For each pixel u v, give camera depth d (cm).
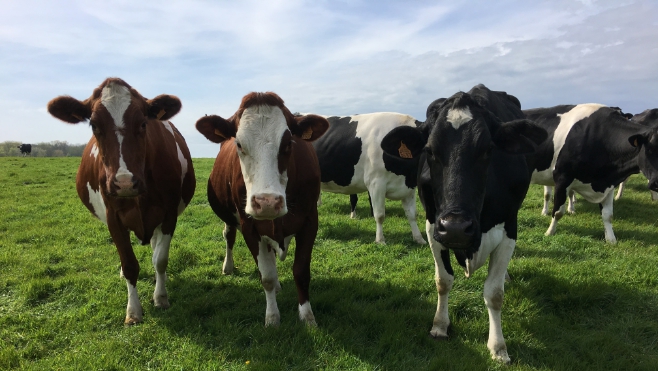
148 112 456
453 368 357
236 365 372
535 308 470
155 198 482
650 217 916
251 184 370
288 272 610
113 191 400
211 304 496
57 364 375
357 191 823
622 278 540
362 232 836
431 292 522
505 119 446
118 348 400
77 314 480
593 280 525
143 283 577
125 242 471
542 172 820
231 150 488
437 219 329
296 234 454
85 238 823
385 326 427
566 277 540
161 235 508
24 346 418
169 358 387
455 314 460
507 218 379
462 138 338
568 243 713
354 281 563
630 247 691
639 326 426
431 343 403
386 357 380
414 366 369
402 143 398
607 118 748
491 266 389
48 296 544
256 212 353
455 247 326
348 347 393
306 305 448
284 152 381
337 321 449
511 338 409
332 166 802
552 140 793
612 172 740
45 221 968
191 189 604
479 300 488
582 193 786
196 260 674
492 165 371
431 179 368
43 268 630
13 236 838
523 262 608
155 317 473
